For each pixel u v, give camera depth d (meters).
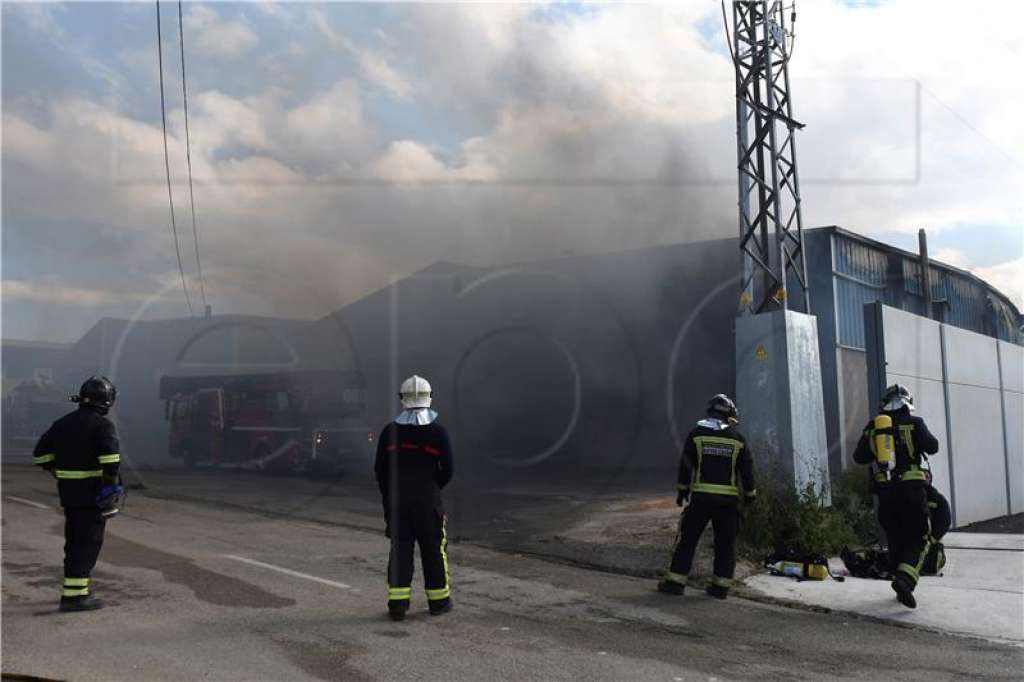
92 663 4.41
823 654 4.86
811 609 6.06
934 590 6.57
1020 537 9.48
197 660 4.49
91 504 5.61
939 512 7.12
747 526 7.98
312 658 4.56
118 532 9.25
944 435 10.77
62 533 9.09
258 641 4.89
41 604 5.77
